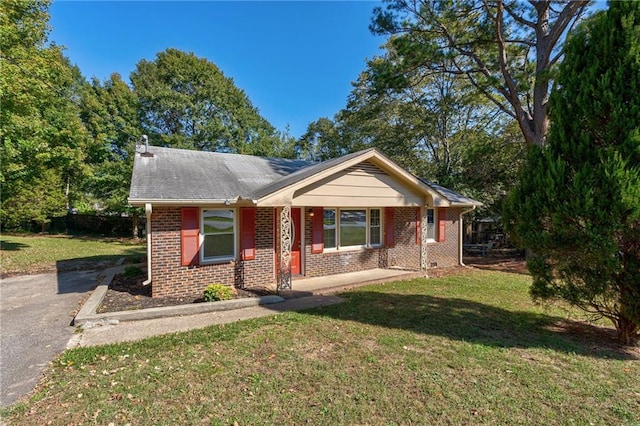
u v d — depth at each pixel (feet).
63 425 9.73
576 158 15.31
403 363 13.71
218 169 33.04
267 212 30.04
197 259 26.23
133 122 76.43
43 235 79.61
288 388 11.77
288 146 117.08
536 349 15.21
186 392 11.50
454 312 21.33
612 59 14.55
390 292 27.22
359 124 75.00
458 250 44.70
